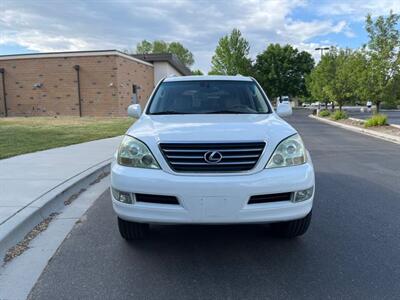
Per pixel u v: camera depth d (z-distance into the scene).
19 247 3.97
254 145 3.42
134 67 30.42
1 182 6.27
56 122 20.55
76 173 7.02
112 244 4.04
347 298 2.94
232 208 3.31
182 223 3.37
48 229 4.51
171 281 3.24
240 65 55.25
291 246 3.94
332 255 3.72
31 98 27.97
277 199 3.43
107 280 3.26
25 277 3.32
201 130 3.56
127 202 3.48
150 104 4.98
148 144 3.48
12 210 4.69
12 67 27.86
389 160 9.66
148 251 3.85
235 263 3.56
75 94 27.31
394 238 4.16
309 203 3.55
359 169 8.35
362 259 3.62
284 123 4.01
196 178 3.31
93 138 13.11
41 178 6.58
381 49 19.47
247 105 4.93
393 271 3.38
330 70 34.12
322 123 26.84
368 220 4.77
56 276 3.33
